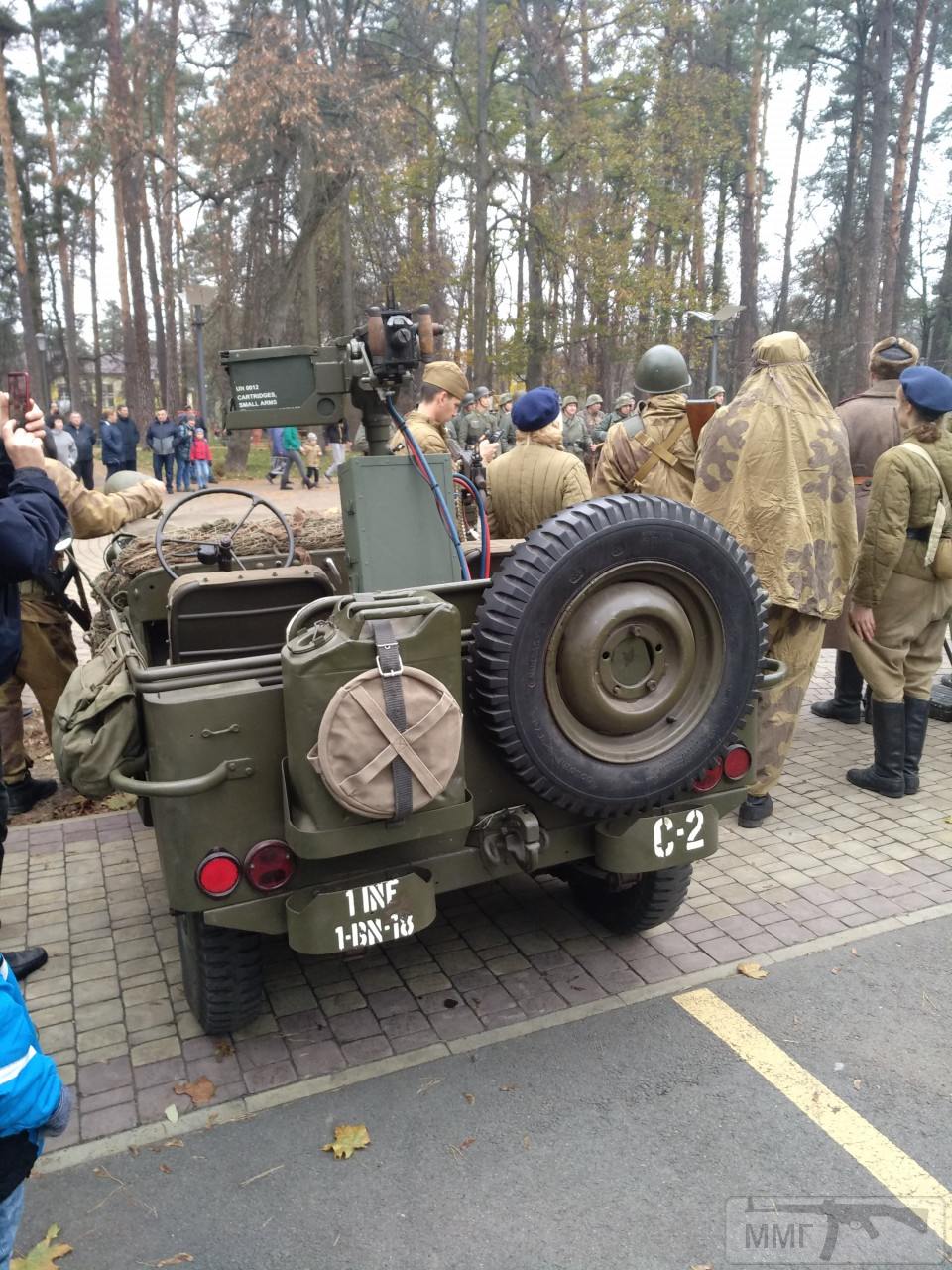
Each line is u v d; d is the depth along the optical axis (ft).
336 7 84.58
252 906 8.96
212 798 8.70
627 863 10.32
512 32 96.02
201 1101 9.61
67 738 8.89
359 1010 11.11
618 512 9.20
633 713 9.74
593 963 12.00
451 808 8.88
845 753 19.62
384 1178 8.62
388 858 9.57
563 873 13.34
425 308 10.91
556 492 15.05
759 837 15.66
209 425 123.24
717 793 10.84
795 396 14.88
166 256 117.29
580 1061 10.14
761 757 15.75
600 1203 8.29
